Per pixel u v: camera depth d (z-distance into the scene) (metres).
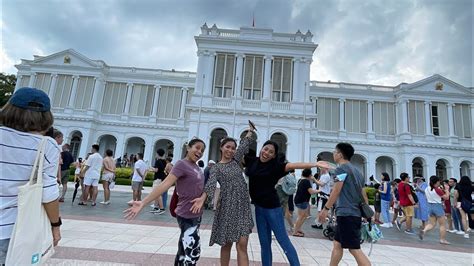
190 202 3.31
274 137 28.80
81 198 10.27
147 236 6.09
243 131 25.52
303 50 27.72
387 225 11.00
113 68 36.06
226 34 29.11
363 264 3.62
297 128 25.61
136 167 10.46
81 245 5.02
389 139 34.12
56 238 2.13
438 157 32.22
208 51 27.88
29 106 1.95
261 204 3.75
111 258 4.43
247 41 27.83
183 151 33.31
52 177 2.00
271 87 25.61
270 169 3.77
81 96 33.72
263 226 3.74
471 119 33.25
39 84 34.06
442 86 34.19
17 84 34.94
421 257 6.16
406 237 8.92
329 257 5.57
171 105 35.03
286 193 7.46
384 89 36.00
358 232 3.75
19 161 1.86
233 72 27.81
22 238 1.74
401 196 10.10
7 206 1.82
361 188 3.94
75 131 32.75
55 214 2.02
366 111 35.25
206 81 27.12
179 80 35.38
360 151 33.56
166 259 4.57
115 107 34.78
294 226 7.98
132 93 35.31
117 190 17.23
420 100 33.88
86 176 10.00
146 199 2.93
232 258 4.88
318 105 35.47
